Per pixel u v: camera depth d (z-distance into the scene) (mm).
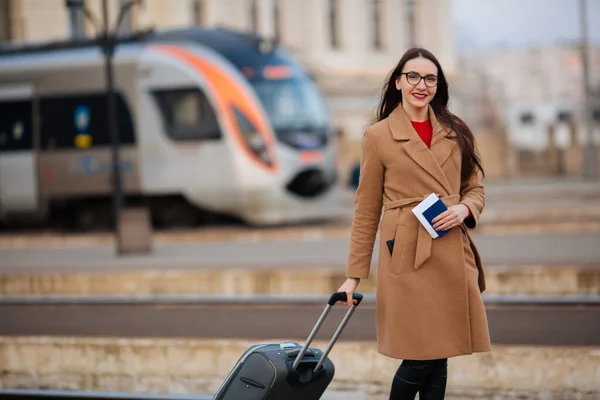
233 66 30188
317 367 7430
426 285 7262
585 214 33062
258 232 28719
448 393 10516
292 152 29969
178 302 17594
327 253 23469
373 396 10859
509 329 13641
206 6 58625
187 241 28828
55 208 32750
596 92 86875
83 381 12344
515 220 32500
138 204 31656
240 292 19281
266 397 7324
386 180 7426
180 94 30547
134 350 12094
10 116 33031
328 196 30766
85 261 23688
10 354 12695
